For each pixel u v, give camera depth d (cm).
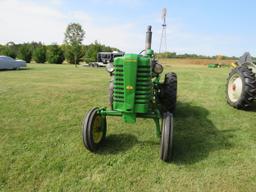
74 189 298
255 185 304
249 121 537
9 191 294
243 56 699
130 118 377
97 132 396
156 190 296
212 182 310
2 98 720
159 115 379
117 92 377
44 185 305
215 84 1131
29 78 1282
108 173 329
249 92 581
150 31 456
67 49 4181
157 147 402
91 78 1318
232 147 405
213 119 550
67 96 766
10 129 475
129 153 381
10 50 4353
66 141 421
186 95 824
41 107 634
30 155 374
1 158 364
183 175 324
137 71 362
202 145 412
